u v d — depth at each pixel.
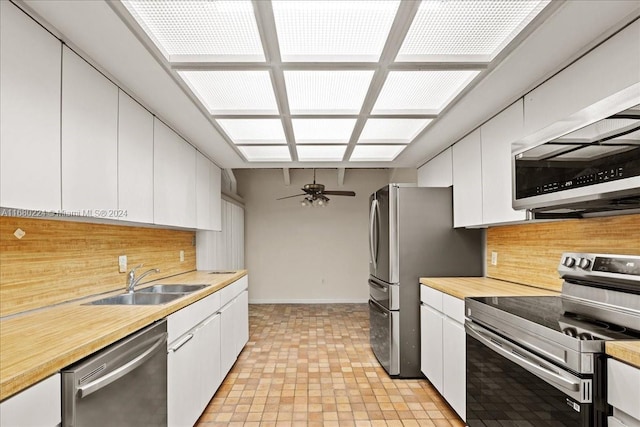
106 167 1.95
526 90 2.20
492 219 2.62
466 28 1.63
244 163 4.28
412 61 1.89
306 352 4.09
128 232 2.83
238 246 6.54
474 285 2.80
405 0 1.42
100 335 1.38
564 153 1.64
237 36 1.69
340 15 1.53
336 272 7.32
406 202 3.40
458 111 2.54
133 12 1.49
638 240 1.85
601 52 1.67
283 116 2.69
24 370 1.01
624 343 1.27
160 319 1.90
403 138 3.37
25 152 1.39
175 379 2.05
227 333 3.30
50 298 1.96
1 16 1.29
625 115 1.33
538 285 2.63
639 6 1.43
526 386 1.63
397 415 2.65
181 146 3.11
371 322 4.18
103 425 1.35
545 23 1.54
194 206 3.45
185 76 2.04
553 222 2.48
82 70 1.75
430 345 3.04
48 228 1.95
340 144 3.48
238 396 2.96
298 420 2.57
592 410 1.29
